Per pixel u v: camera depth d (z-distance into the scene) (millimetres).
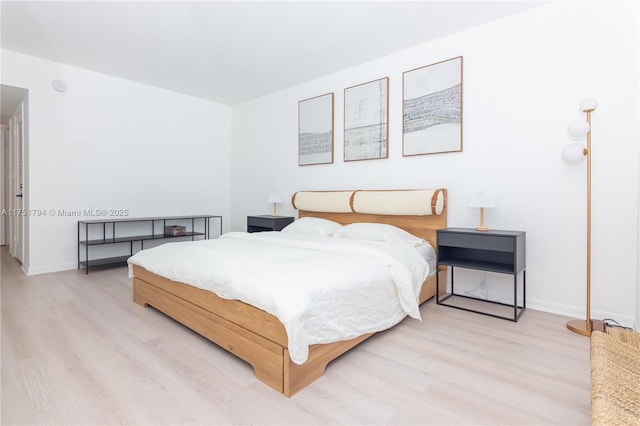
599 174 2426
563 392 1538
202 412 1396
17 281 3416
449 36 3104
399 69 3449
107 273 3818
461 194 3064
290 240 2859
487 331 2256
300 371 1565
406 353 1937
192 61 3725
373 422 1341
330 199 3811
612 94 2367
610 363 1095
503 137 2826
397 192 3271
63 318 2428
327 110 4086
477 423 1331
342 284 1799
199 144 5125
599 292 2434
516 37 2750
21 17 2818
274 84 4438
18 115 4219
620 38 2338
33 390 1531
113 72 4070
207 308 2014
